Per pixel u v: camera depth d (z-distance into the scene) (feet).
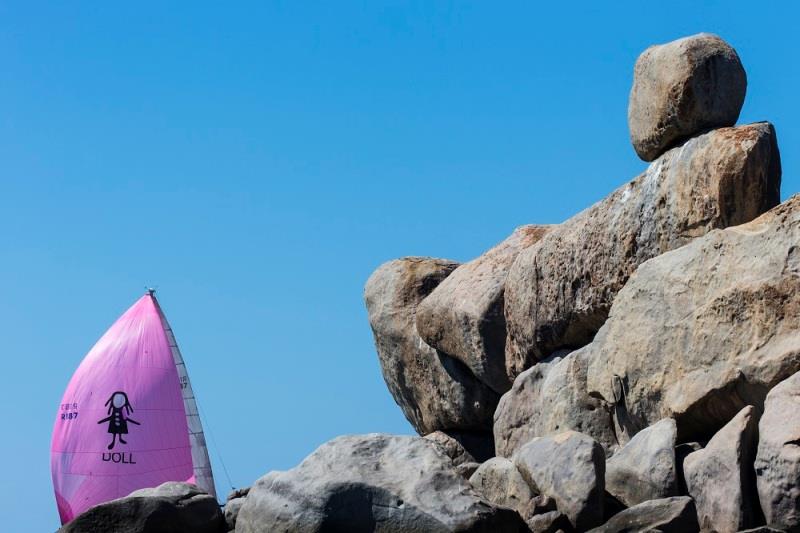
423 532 112.78
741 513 104.73
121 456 291.79
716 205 125.80
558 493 115.34
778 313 114.01
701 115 130.62
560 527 113.80
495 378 162.40
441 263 185.16
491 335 161.48
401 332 179.63
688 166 129.18
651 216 133.49
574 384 141.28
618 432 132.46
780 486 102.27
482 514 112.78
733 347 116.98
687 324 122.01
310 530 114.83
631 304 128.88
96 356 296.92
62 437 293.43
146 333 298.35
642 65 136.26
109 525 129.90
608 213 140.26
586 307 143.23
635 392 126.82
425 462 117.91
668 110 132.05
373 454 119.85
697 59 130.31
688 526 107.24
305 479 118.11
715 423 119.85
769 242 116.57
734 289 117.50
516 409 151.74
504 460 126.82
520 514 119.96
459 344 166.09
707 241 122.52
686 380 120.88
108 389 293.84
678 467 113.09
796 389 105.40
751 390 114.93
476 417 169.89
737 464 106.01
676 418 121.19
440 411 174.40
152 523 129.90
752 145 124.26
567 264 145.89
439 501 114.11
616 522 109.60
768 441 103.76
